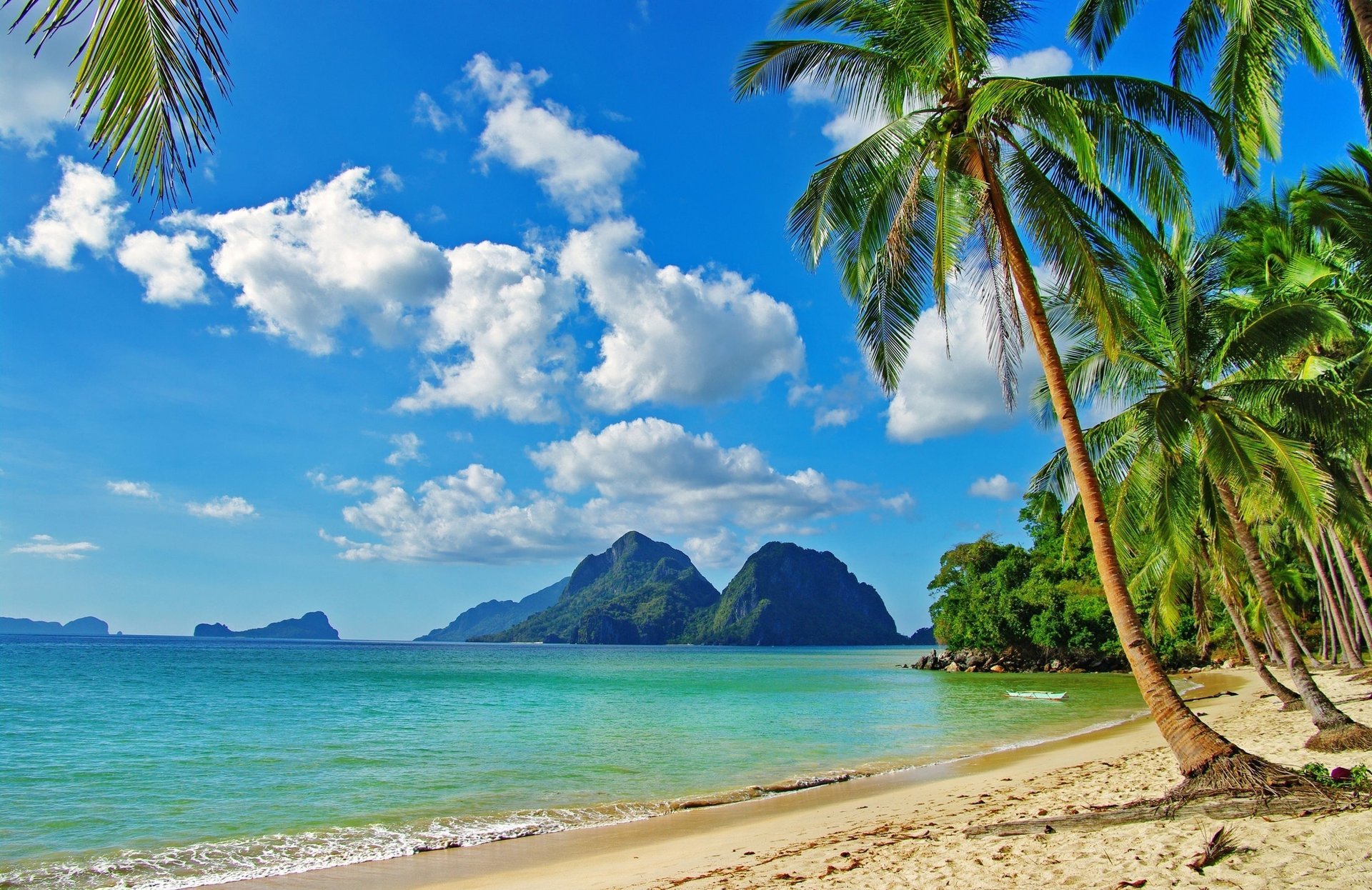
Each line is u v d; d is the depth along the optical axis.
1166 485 16.20
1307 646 50.56
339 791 16.28
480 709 35.62
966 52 10.84
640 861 10.49
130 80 3.24
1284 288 15.64
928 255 11.65
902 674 74.94
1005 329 10.80
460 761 20.03
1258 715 22.78
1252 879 6.05
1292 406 14.41
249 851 11.68
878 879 7.78
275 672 65.75
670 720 30.75
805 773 18.22
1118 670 70.44
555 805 14.90
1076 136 8.73
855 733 26.31
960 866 7.82
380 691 45.91
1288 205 19.16
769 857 9.86
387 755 21.14
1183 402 13.74
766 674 75.44
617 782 17.30
